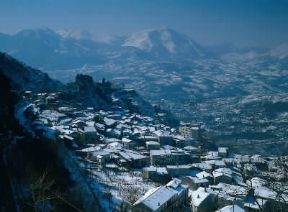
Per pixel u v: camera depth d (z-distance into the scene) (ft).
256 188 501.56
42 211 271.08
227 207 441.68
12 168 295.69
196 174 652.48
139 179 597.93
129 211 434.30
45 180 310.24
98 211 356.59
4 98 390.21
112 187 504.02
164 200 466.29
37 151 342.23
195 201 495.00
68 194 323.98
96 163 639.35
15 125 362.74
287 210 325.42
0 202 256.93
